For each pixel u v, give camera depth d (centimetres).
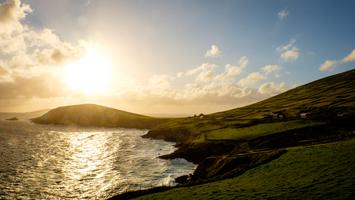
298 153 5009
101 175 6931
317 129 8681
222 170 5812
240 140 8850
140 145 12775
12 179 6425
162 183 6150
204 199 3303
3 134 17075
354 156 4125
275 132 8888
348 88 18362
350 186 2900
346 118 9512
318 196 2783
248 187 3531
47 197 5291
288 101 19212
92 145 12812
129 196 4144
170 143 13438
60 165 8131
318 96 18200
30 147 11725
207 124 14638
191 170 7375
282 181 3531
